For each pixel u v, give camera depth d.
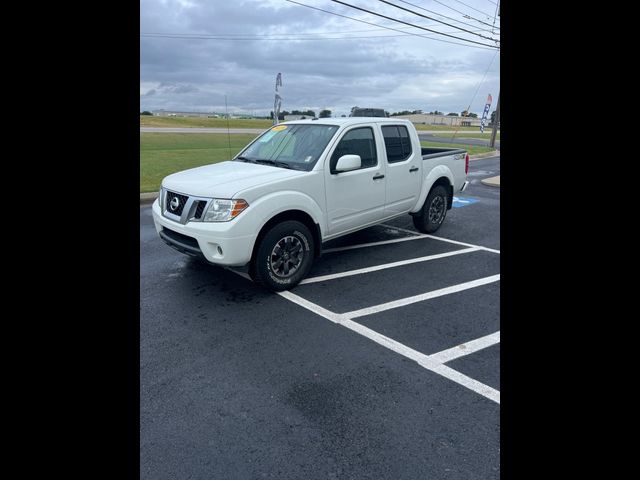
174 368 3.09
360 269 5.18
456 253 5.83
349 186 4.91
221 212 3.93
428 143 29.02
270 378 2.98
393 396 2.78
